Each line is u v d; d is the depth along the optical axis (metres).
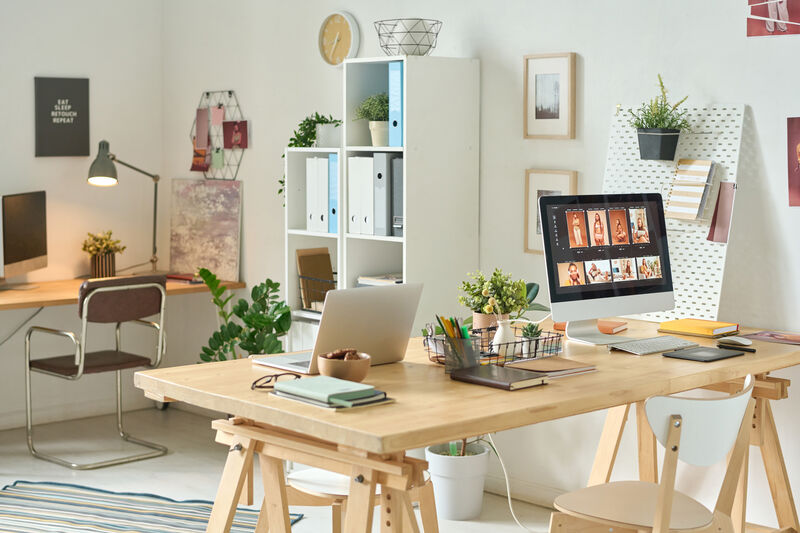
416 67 3.85
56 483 4.18
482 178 4.12
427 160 3.92
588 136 3.76
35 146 5.14
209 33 5.30
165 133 5.62
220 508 2.45
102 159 5.05
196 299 5.43
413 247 3.90
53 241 5.24
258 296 4.50
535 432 4.00
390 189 3.98
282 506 2.43
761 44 3.29
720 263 3.37
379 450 1.93
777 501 3.15
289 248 4.46
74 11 5.24
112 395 5.47
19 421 5.14
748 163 3.36
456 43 4.15
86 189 5.36
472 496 3.82
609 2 3.66
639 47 3.59
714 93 3.41
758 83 3.31
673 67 3.51
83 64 5.30
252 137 5.12
